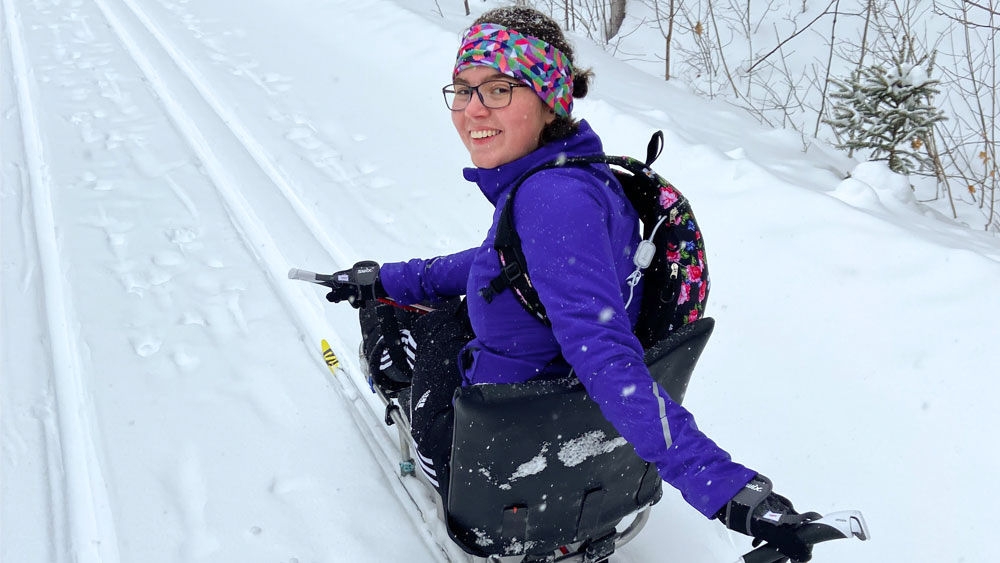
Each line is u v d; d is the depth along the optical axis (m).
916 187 3.79
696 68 5.25
